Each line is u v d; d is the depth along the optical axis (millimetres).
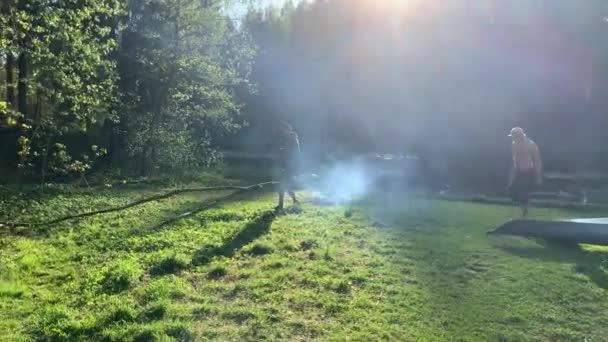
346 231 10227
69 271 7836
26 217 11836
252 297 6422
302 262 7922
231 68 23578
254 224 10703
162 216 12367
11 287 6898
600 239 8859
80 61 13641
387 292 6594
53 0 12625
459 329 5477
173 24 21984
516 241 9500
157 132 21578
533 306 6109
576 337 5324
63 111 15539
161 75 21828
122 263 7652
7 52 12148
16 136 20562
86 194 15625
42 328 5574
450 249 8812
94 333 5441
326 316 5820
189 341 5184
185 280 7164
